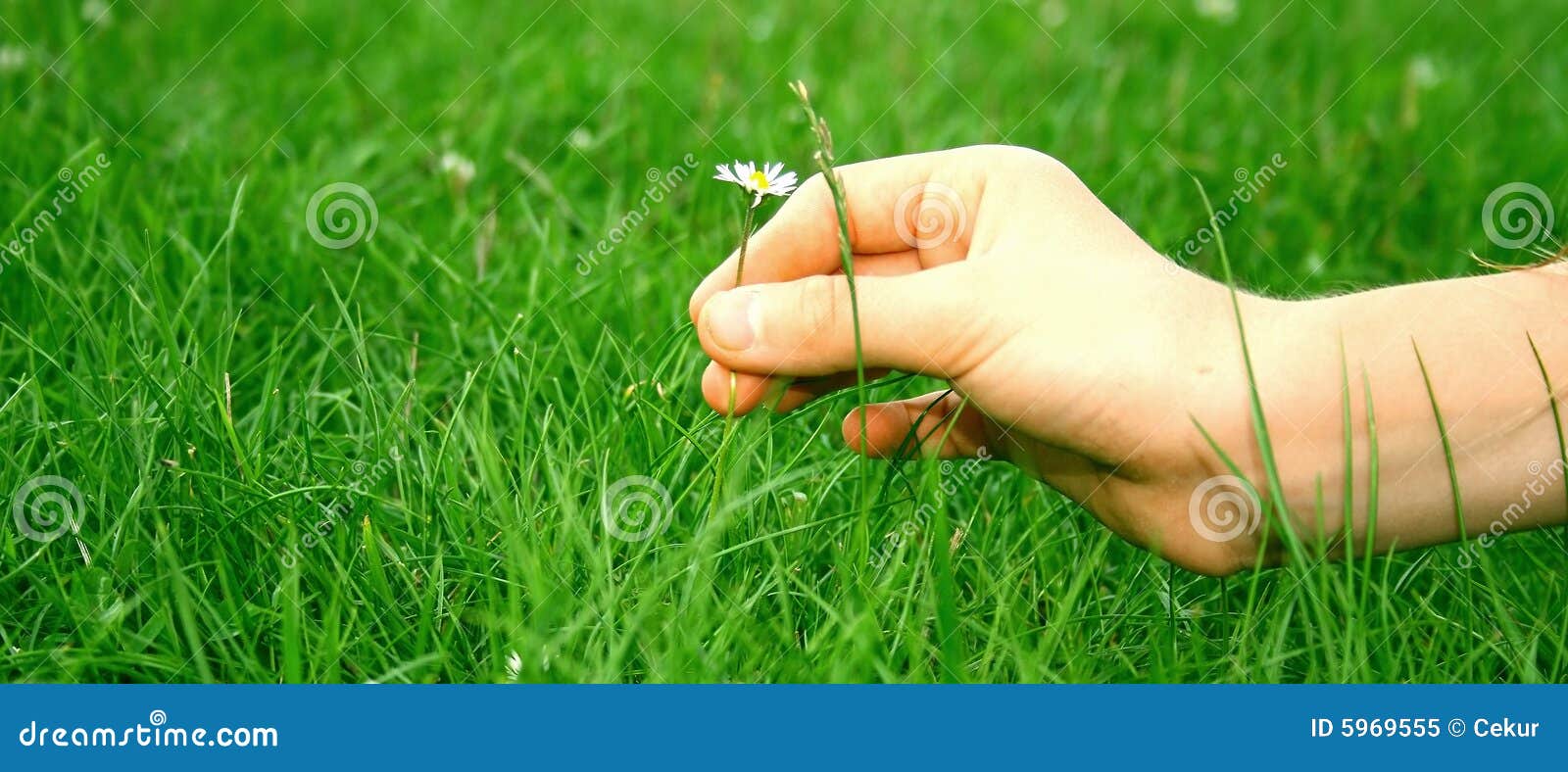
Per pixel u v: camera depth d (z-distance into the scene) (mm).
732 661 545
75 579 554
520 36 1075
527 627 549
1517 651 557
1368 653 569
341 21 1129
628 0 1223
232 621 552
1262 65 1167
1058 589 587
